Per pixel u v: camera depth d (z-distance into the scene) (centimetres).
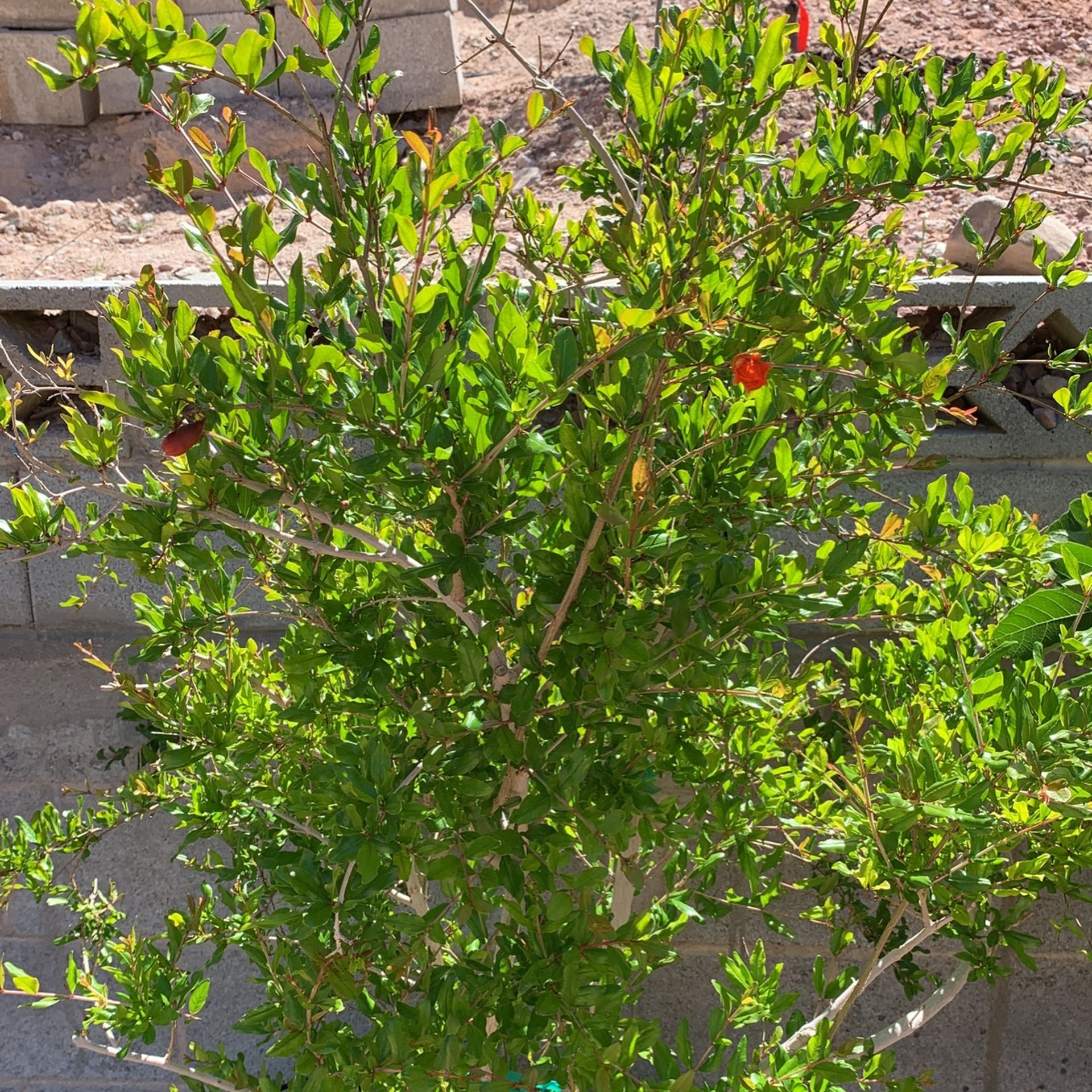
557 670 173
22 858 268
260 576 221
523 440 156
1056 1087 337
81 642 342
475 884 237
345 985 179
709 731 227
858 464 198
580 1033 175
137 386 168
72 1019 346
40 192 519
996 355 216
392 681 198
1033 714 187
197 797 249
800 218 165
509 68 579
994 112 352
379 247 169
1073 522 250
